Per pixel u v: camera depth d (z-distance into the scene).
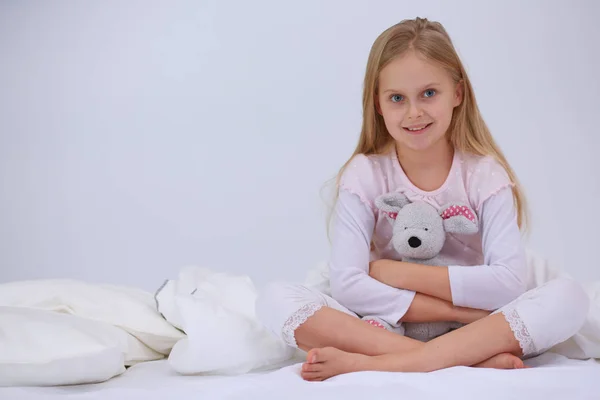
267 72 4.02
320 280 2.20
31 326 1.71
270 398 1.47
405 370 1.68
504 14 3.90
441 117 1.98
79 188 4.07
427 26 2.04
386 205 2.02
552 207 3.64
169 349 2.04
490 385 1.50
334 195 2.24
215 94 4.04
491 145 2.12
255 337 1.83
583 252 3.54
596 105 3.80
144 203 3.95
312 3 4.05
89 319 1.88
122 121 4.11
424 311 1.91
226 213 3.84
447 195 2.05
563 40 3.86
